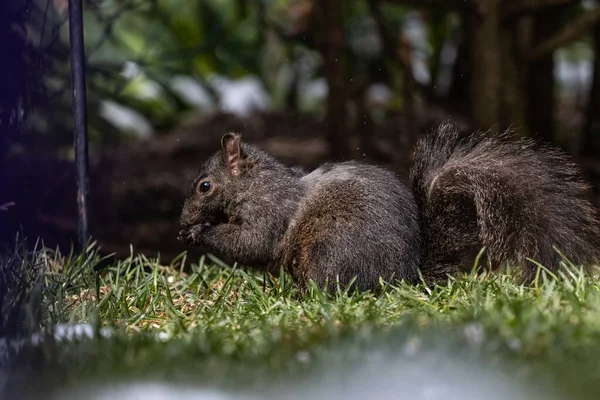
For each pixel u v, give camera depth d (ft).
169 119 75.56
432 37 70.23
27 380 23.13
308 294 33.19
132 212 60.85
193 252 55.42
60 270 37.24
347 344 23.56
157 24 72.54
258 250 36.19
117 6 62.13
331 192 34.65
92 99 60.80
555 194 35.24
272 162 37.11
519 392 20.48
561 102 81.92
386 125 68.23
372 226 33.73
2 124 32.35
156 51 72.64
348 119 63.52
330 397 20.89
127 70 66.13
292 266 35.06
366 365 22.17
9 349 25.32
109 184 63.77
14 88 32.19
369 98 73.05
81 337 26.16
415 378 21.44
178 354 23.61
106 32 53.72
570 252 34.40
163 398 21.08
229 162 37.01
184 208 37.63
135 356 24.12
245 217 36.35
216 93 77.46
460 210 35.19
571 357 22.00
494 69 53.67
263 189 36.29
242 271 35.06
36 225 42.88
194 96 80.28
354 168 35.60
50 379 22.91
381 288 33.17
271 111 77.51
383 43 63.77
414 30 77.25
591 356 22.00
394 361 22.33
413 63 72.69
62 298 31.73
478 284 30.94
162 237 57.98
